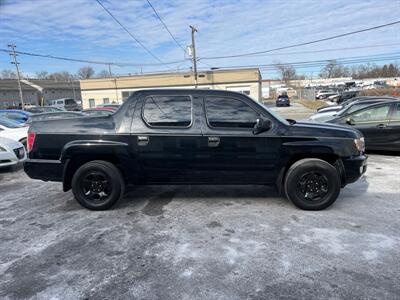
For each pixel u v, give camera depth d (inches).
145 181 178.4
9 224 162.7
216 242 137.1
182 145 170.2
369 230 146.4
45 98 2893.7
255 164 171.0
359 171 172.9
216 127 170.2
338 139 168.9
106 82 1721.2
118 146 171.2
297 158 174.9
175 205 184.5
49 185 241.0
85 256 127.3
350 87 2610.7
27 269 118.6
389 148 317.7
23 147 309.1
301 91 2508.6
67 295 102.6
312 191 171.2
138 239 141.6
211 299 99.3
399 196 195.5
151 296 101.2
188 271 115.0
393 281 106.6
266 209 175.5
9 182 253.0
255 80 1546.5
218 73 1577.3
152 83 1668.3
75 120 178.1
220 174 173.5
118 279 110.8
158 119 172.4
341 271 113.0
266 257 123.7
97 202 177.5
